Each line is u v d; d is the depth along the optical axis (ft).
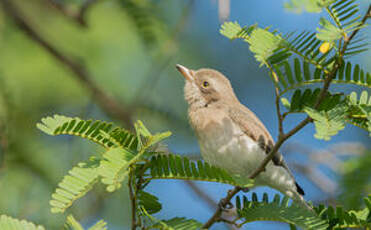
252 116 36.24
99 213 33.50
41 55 44.21
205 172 18.45
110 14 45.11
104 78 45.50
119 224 38.88
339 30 18.31
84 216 32.50
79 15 40.86
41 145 37.68
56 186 35.55
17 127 38.99
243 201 23.13
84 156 37.42
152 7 37.81
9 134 35.06
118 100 45.09
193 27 50.65
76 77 43.06
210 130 35.17
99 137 19.35
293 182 35.68
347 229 21.72
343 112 19.36
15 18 42.57
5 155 34.50
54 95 44.19
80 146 37.55
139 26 37.91
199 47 50.83
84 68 43.29
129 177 19.30
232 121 35.12
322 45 19.76
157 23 38.04
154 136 17.98
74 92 44.70
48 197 34.19
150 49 39.06
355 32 19.27
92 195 33.45
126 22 45.21
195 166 18.54
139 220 19.63
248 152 34.40
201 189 43.68
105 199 35.60
